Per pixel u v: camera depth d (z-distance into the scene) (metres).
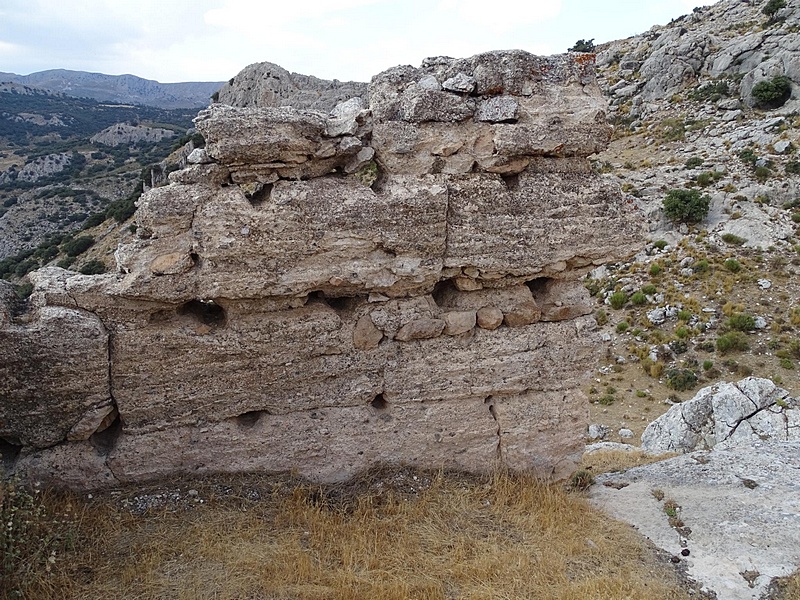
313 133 5.36
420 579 4.78
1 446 5.40
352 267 5.54
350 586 4.58
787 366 17.50
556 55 5.93
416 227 5.59
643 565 5.50
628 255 6.32
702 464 7.95
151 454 5.52
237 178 5.28
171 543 4.88
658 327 20.67
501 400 6.52
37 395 5.09
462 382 6.29
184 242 5.20
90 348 5.13
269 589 4.50
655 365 18.66
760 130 31.08
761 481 7.27
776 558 5.63
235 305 5.46
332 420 5.94
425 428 6.26
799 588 5.21
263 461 5.81
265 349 5.61
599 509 6.63
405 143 5.61
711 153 30.95
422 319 6.02
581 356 6.62
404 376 6.10
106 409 5.32
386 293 5.87
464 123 5.77
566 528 5.91
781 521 6.25
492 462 6.58
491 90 5.74
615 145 36.34
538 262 6.04
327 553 5.02
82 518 5.03
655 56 42.94
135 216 5.23
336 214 5.37
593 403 17.53
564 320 6.57
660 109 38.94
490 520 5.83
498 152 5.75
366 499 5.70
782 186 26.16
